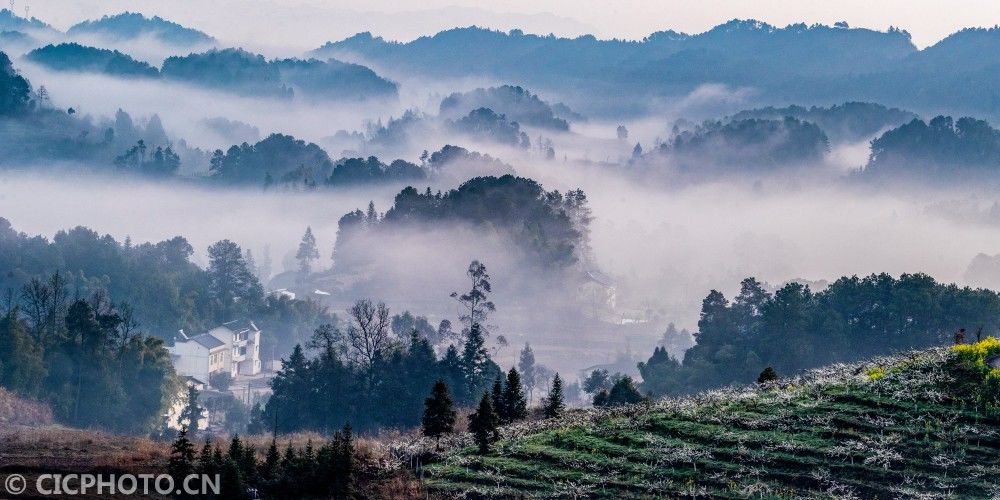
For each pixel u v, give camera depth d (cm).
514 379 6894
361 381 11575
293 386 11419
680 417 5866
